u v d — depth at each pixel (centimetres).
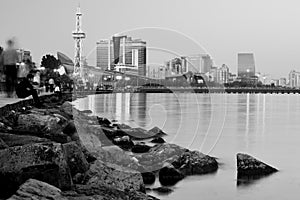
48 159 859
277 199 1295
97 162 1105
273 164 1853
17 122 1731
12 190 830
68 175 878
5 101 2428
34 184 781
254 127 3591
